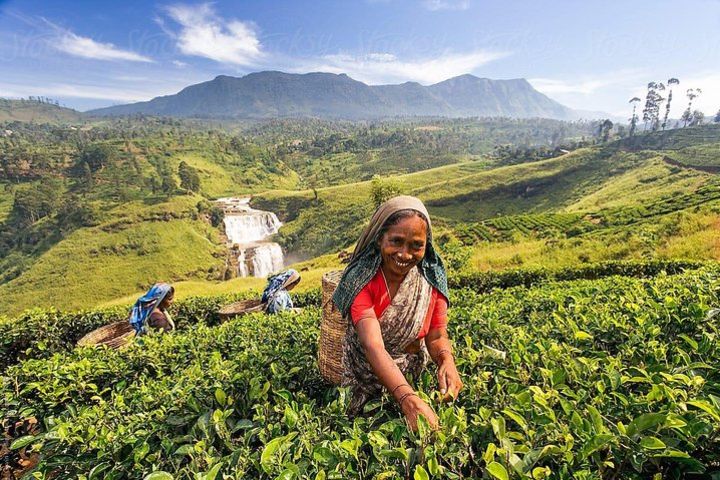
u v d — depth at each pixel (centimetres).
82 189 12206
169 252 8775
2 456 346
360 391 231
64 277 7862
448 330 340
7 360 761
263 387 229
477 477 154
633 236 2366
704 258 1775
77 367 400
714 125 10594
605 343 288
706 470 156
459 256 1733
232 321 584
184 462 203
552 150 14650
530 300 471
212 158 16875
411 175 13400
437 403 200
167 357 436
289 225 11225
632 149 10181
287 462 156
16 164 13200
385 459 156
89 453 214
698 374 209
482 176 10400
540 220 4738
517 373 226
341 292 218
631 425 149
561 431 159
